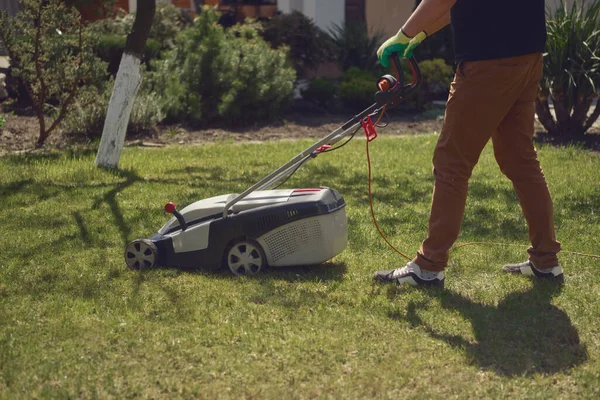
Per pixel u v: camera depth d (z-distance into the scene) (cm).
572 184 768
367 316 418
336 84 1481
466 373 355
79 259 522
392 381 346
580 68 1093
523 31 421
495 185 772
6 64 1355
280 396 332
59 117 1009
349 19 1686
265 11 1650
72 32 995
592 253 531
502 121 455
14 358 366
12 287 464
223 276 488
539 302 438
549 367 363
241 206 494
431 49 1585
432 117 1339
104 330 398
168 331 396
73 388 338
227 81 1243
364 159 927
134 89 842
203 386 341
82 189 725
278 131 1194
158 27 1438
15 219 621
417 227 607
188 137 1127
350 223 612
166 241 505
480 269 502
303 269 501
